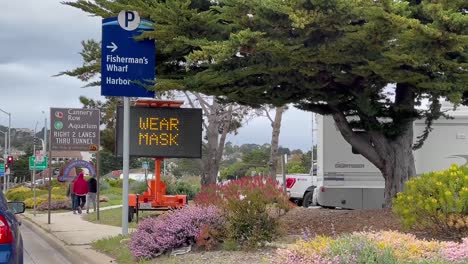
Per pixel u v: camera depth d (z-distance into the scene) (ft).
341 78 36.17
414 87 38.88
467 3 32.65
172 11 34.58
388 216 39.83
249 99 41.65
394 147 43.14
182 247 33.22
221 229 33.04
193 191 88.89
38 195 123.54
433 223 31.53
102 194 134.72
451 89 33.68
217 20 35.88
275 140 80.07
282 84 39.52
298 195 78.38
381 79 37.35
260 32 30.73
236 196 32.60
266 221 32.53
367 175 59.52
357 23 32.99
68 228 60.49
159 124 48.19
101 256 37.68
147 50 38.27
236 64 35.32
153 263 31.32
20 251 23.02
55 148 67.15
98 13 40.37
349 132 44.29
